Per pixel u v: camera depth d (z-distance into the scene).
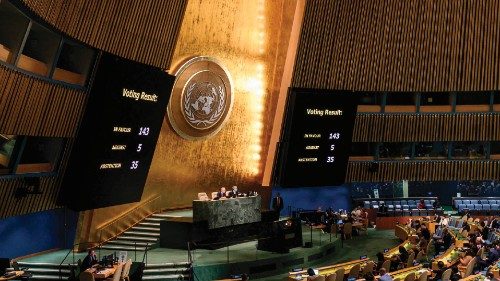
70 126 17.66
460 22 25.78
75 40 17.14
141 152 20.16
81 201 18.34
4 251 16.53
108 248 19.64
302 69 25.64
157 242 20.27
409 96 29.45
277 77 25.69
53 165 17.94
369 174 28.02
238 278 15.49
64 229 19.05
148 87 19.28
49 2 15.03
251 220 21.27
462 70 26.41
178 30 20.34
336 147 25.98
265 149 25.94
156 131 20.58
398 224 25.59
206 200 20.06
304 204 26.78
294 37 25.45
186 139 22.88
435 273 15.79
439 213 27.33
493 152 29.42
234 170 25.02
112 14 17.52
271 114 25.86
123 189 20.00
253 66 24.98
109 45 17.95
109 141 18.50
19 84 14.80
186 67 22.20
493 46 25.98
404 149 28.75
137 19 18.53
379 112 27.64
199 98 22.88
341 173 26.61
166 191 22.56
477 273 15.87
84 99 17.80
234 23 23.83
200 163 23.64
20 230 17.23
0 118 14.52
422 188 30.03
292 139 25.03
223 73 23.75
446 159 28.41
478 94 28.81
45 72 16.50
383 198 28.20
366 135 27.66
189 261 18.00
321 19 25.38
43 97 16.02
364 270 16.14
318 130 25.36
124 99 18.44
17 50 14.70
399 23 25.80
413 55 26.25
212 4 22.69
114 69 17.73
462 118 27.64
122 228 20.69
